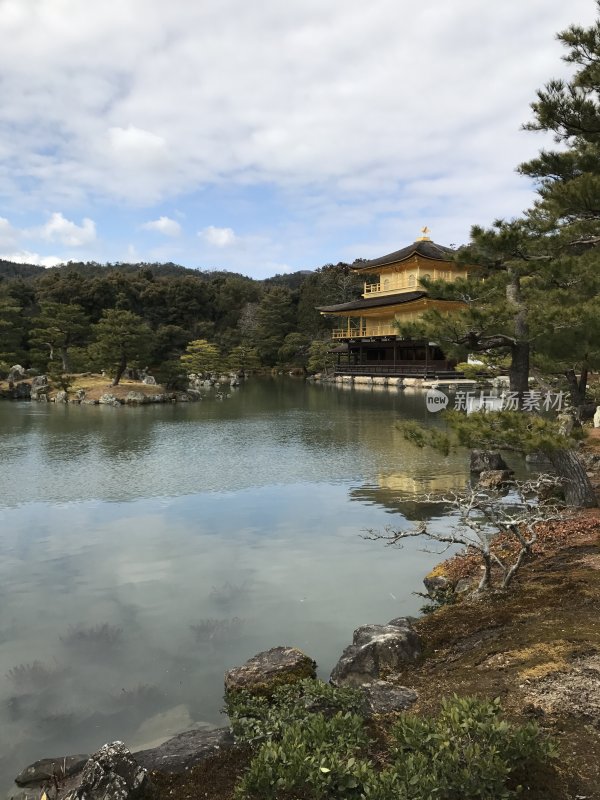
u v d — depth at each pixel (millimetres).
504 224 11633
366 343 62812
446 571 8820
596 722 4211
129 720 5258
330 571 9125
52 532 11055
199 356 59438
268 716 4645
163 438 22844
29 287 73688
